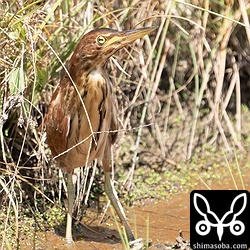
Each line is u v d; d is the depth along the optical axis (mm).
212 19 12773
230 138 13133
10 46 10203
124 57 12391
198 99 12430
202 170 12500
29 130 11125
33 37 10188
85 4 11578
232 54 13203
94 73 9500
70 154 9797
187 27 12656
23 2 10836
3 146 9992
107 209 11195
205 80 12383
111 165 11867
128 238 10016
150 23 12367
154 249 9828
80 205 11039
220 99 13047
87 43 9344
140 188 11875
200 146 12961
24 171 11133
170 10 11852
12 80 9852
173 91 13258
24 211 10633
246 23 12164
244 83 13820
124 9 11352
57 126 9727
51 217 10680
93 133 9320
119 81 11977
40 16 10898
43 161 10859
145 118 12867
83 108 9562
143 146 12641
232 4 12539
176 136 12992
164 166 12500
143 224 10766
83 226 10617
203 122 13227
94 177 11609
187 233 10461
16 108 10852
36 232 10273
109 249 9875
